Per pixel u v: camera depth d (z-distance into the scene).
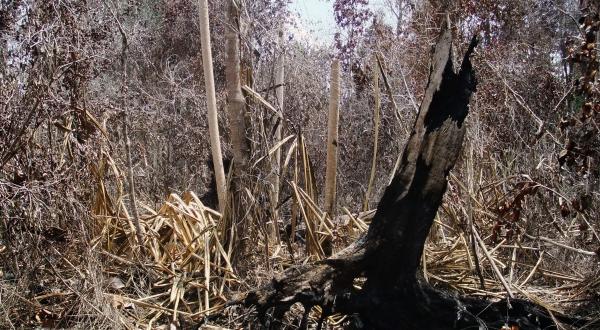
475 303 5.05
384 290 4.77
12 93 5.50
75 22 5.77
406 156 4.76
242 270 6.05
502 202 6.32
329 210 6.88
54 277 5.79
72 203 5.73
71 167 5.82
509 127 8.87
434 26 12.21
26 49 5.54
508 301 5.00
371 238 4.75
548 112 9.64
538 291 6.02
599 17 5.50
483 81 9.48
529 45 12.23
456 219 6.36
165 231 6.72
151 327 5.35
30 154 5.57
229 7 6.46
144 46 14.12
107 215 6.45
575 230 6.75
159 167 11.63
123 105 6.53
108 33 6.41
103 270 5.85
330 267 4.68
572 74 9.84
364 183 11.36
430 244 6.72
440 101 4.80
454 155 4.76
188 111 12.62
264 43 7.98
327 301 4.65
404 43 12.21
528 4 12.80
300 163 7.19
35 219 5.49
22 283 5.44
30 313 5.47
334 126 6.80
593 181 5.86
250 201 6.16
